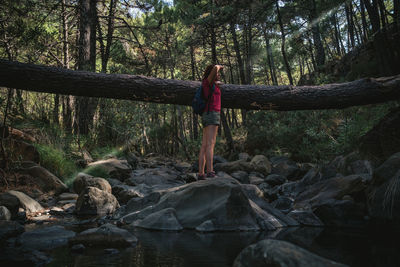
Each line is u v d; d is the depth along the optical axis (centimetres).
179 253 225
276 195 488
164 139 1472
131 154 1080
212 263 199
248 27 1479
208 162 413
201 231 318
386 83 444
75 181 575
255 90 455
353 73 976
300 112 884
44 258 207
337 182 414
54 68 412
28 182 543
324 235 286
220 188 355
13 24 653
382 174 364
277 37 1573
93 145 945
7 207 370
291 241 261
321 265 147
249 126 1201
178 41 1652
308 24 1374
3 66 390
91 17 1084
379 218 340
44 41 916
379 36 660
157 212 351
